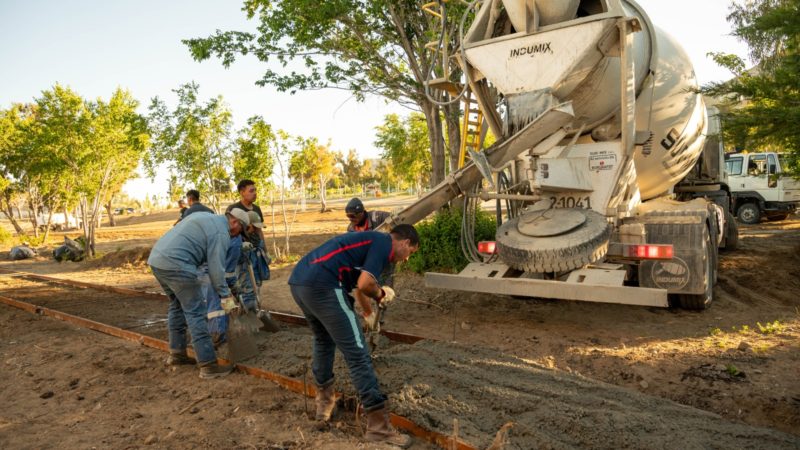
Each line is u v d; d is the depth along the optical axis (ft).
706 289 22.44
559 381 14.30
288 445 11.60
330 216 119.34
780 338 18.56
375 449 11.23
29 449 11.75
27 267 57.21
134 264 51.29
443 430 11.64
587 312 23.77
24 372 17.72
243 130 49.26
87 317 26.94
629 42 19.86
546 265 19.27
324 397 12.79
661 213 22.97
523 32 20.66
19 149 83.82
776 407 13.24
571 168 21.54
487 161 20.57
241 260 20.90
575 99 21.61
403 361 15.25
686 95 25.23
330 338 12.76
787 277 30.86
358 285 11.51
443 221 33.71
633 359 16.96
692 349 17.72
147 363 17.97
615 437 11.02
